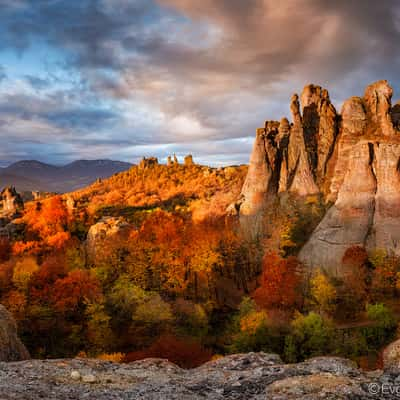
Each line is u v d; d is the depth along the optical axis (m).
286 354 44.72
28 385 14.05
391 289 59.66
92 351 49.62
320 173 85.38
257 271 76.25
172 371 18.20
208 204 112.56
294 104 88.75
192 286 72.75
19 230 107.50
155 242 81.81
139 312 54.69
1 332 23.67
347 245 67.31
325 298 57.22
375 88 80.31
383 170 69.19
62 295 56.81
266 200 86.25
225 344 53.91
